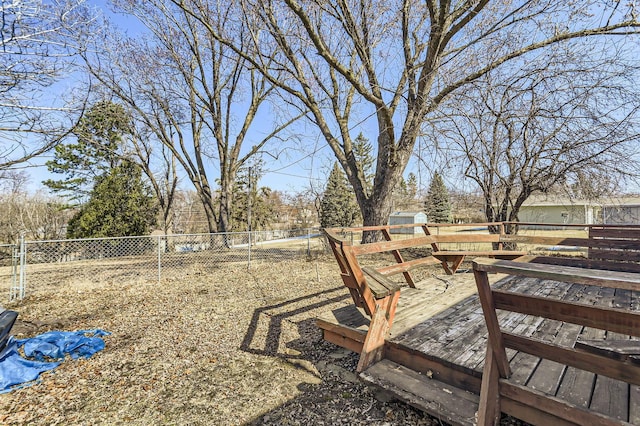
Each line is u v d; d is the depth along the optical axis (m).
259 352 3.33
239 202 28.03
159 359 3.20
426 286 4.33
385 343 2.63
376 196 8.39
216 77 14.16
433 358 2.28
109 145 14.26
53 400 2.49
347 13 6.49
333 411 2.30
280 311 4.67
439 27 6.09
